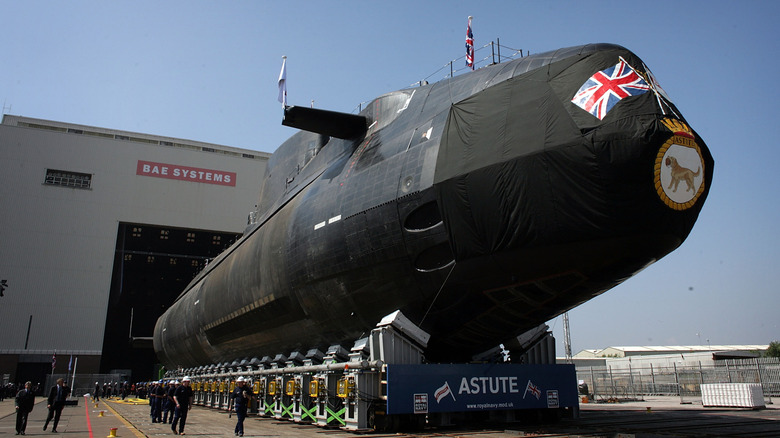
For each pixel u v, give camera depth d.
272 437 13.90
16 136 66.56
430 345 16.28
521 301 14.17
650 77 13.21
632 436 12.37
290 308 20.05
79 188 68.00
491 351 17.73
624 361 49.91
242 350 27.98
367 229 15.91
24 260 63.75
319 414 16.62
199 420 21.39
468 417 16.39
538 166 12.26
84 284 65.56
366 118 20.53
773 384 33.12
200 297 34.06
